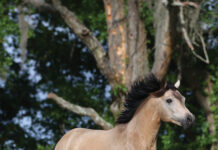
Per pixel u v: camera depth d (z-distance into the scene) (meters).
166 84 6.86
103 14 16.38
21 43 13.78
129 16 13.16
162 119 6.79
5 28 16.72
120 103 13.00
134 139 6.87
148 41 15.19
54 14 13.40
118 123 7.26
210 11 13.84
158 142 16.16
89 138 7.51
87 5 17.03
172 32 12.19
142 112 6.94
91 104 17.72
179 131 15.90
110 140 7.11
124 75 13.09
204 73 15.47
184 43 12.88
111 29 13.60
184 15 12.12
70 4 17.39
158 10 12.25
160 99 6.79
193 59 14.40
